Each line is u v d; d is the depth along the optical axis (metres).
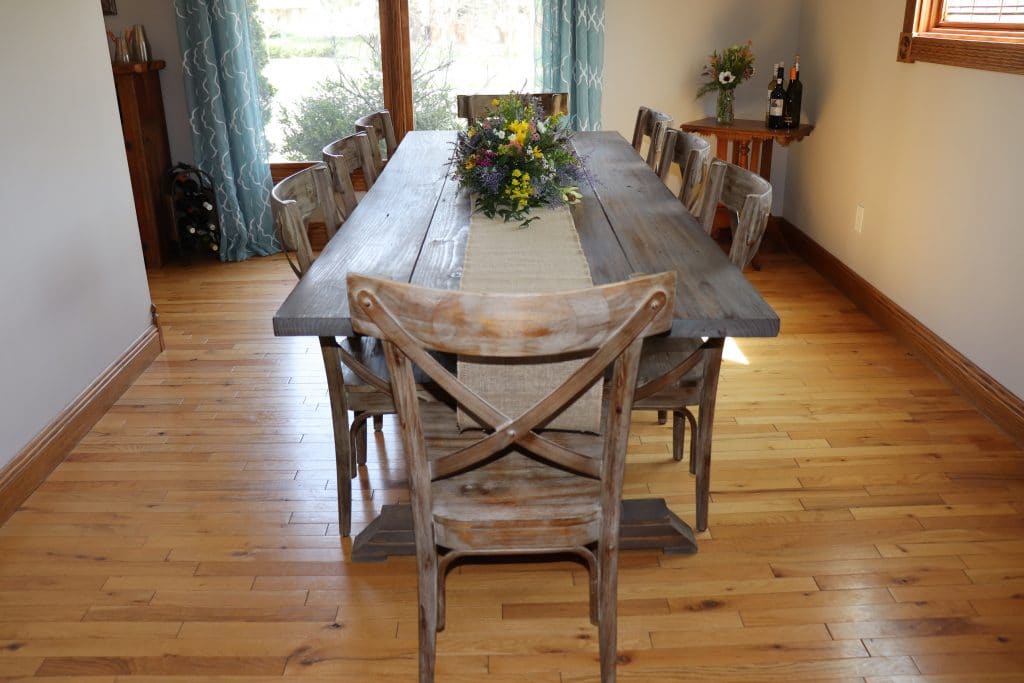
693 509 2.47
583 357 1.77
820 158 4.46
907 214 3.53
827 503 2.49
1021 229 2.74
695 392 2.20
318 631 2.02
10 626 2.04
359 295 1.35
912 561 2.24
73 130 2.91
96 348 3.07
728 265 2.05
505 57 4.78
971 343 3.08
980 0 3.18
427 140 3.65
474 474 1.77
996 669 1.88
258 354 3.56
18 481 2.52
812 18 4.49
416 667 1.92
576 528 1.65
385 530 2.25
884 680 1.86
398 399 1.50
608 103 4.84
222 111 4.53
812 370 3.34
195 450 2.82
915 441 2.82
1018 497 2.51
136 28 4.40
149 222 4.59
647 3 4.65
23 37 2.63
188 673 1.90
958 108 3.11
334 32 4.73
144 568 2.25
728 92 4.47
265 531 2.40
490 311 1.32
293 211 2.11
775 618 2.04
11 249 2.55
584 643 1.99
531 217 2.46
